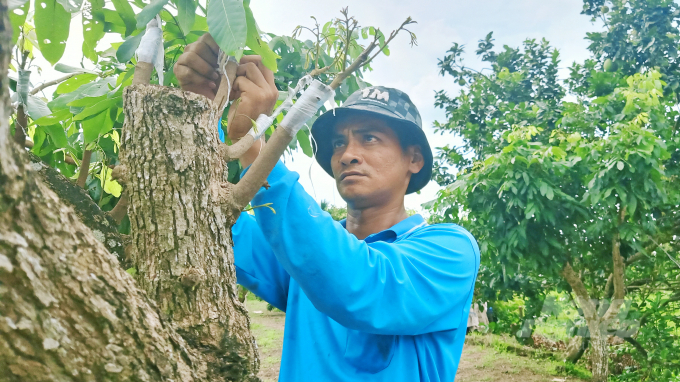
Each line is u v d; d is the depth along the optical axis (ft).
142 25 3.34
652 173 16.03
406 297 3.91
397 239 5.05
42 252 1.73
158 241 2.87
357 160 5.31
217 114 3.32
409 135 5.57
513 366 26.30
